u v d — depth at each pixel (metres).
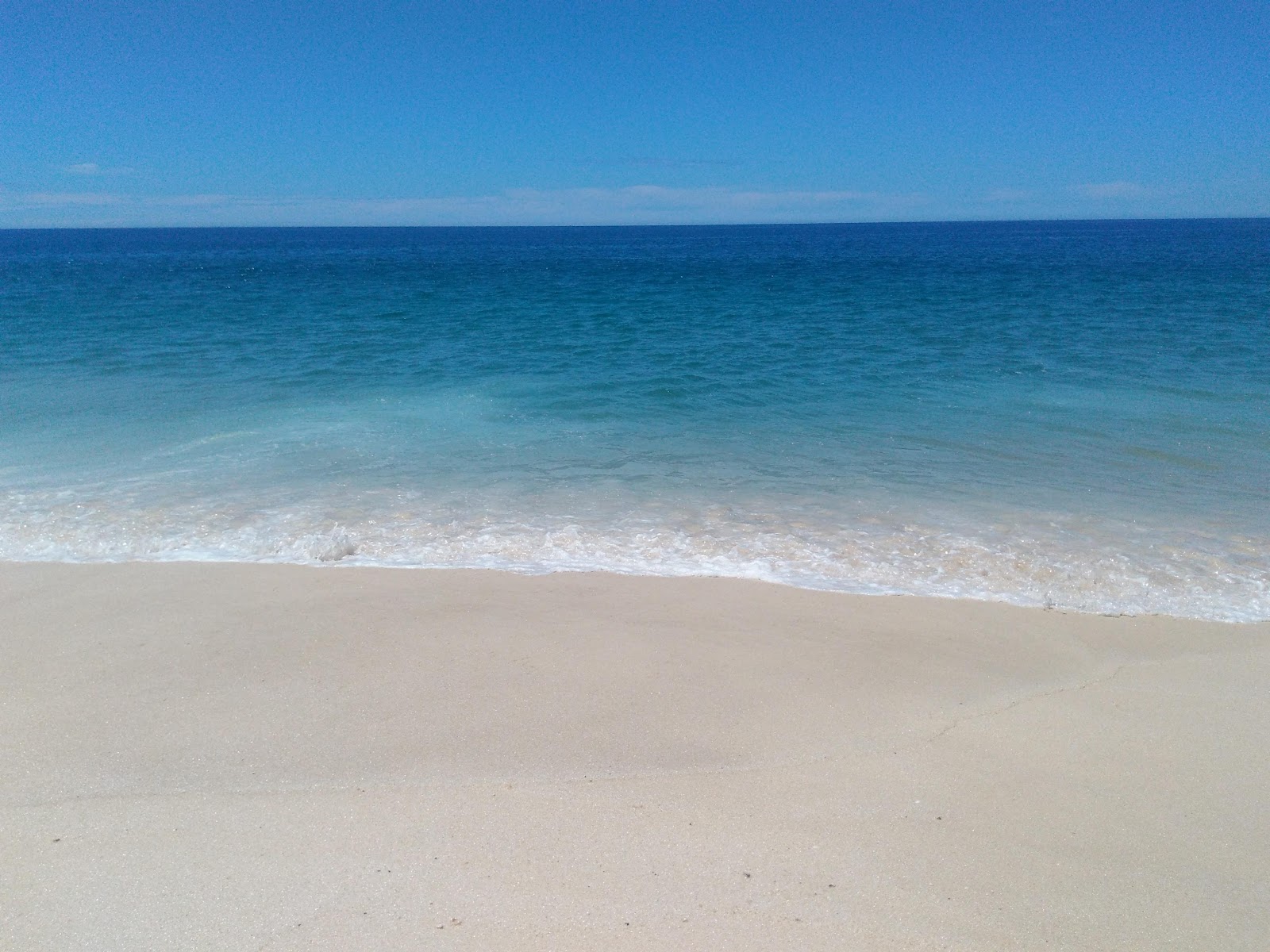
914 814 4.07
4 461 10.14
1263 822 4.02
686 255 82.38
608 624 6.21
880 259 66.44
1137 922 3.38
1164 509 8.58
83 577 7.05
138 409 12.77
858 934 3.29
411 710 5.03
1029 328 21.09
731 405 13.24
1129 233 142.00
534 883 3.55
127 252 96.56
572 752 4.60
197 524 8.20
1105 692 5.32
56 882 3.56
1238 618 6.36
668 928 3.30
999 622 6.32
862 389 14.31
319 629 6.10
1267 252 65.69
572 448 10.88
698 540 7.90
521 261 69.94
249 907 3.41
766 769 4.46
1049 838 3.90
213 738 4.71
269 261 71.19
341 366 16.47
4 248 116.19
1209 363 16.09
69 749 4.61
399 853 3.75
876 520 8.35
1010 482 9.47
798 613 6.43
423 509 8.70
